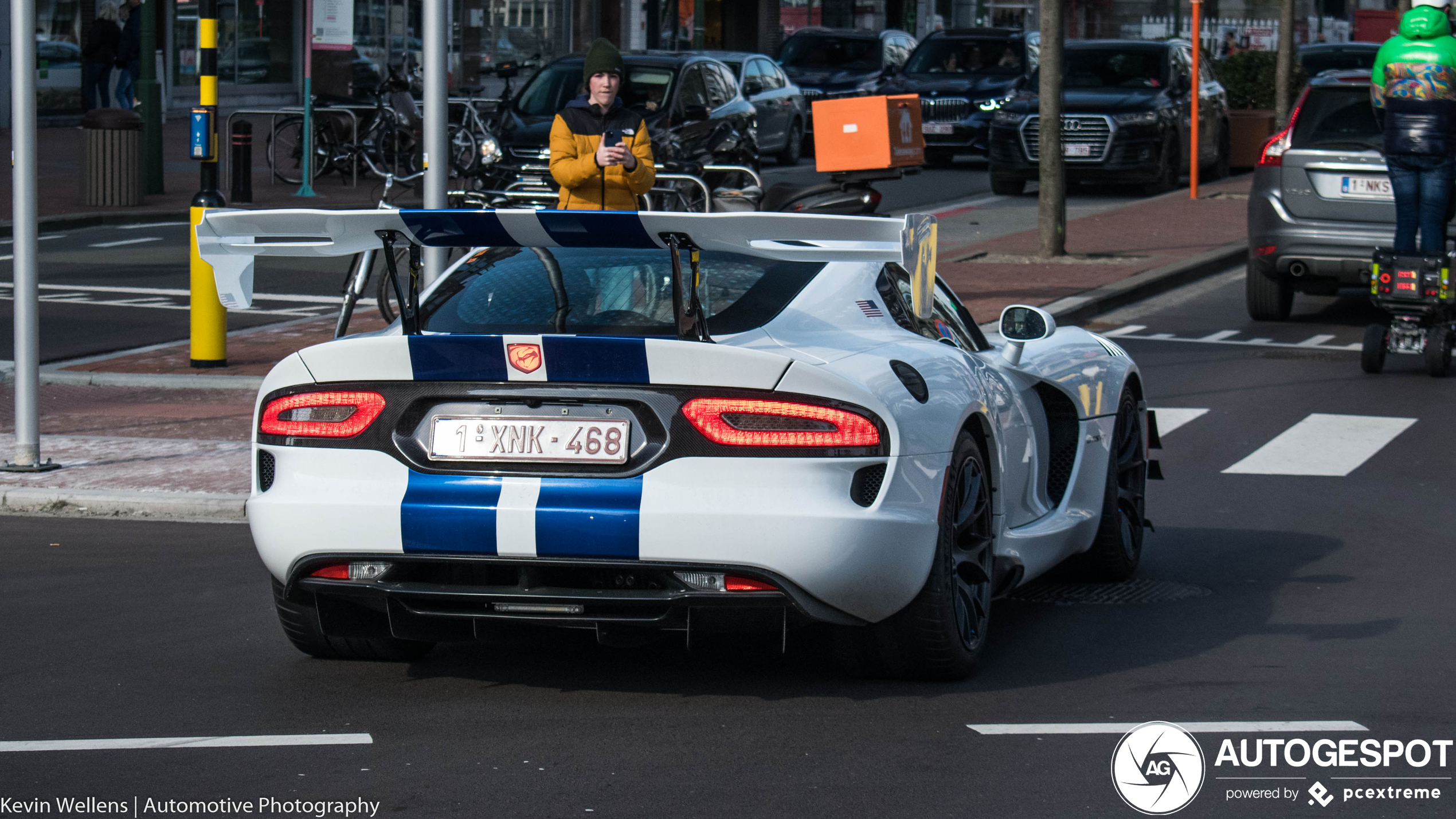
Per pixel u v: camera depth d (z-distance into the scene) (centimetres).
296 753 525
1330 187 1533
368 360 554
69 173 2734
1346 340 1561
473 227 548
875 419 542
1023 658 643
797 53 3672
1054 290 1753
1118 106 2764
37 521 908
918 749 530
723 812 473
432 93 1215
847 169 1648
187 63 3978
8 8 3328
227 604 725
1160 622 702
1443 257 1313
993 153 2814
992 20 6366
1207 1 5900
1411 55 1291
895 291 645
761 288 596
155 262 1955
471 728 550
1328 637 673
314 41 2594
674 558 532
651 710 572
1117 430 784
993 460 634
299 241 571
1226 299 1814
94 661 632
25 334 991
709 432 535
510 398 545
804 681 608
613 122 1005
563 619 546
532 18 4472
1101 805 481
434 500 543
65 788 491
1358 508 935
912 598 567
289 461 563
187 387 1294
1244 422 1185
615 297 594
